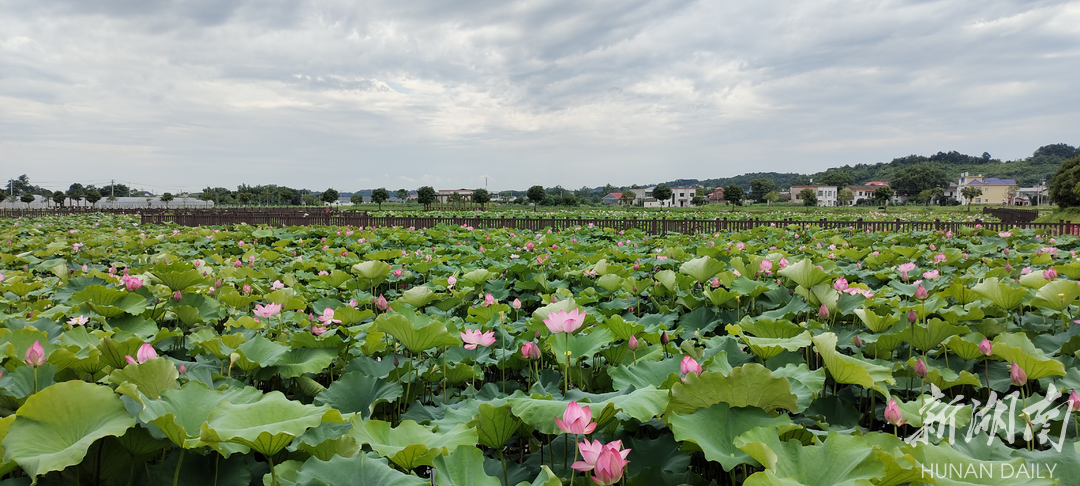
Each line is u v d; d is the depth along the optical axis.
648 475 2.24
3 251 10.25
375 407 3.18
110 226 21.95
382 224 25.42
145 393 2.40
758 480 1.66
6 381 2.49
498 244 13.57
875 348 3.76
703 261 5.76
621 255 9.41
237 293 4.95
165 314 4.69
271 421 2.08
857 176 197.50
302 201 107.56
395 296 6.79
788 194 152.62
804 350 3.93
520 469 2.45
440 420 2.71
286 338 4.20
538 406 2.30
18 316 4.29
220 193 101.00
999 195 122.00
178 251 10.89
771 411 2.39
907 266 6.25
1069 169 47.66
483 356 4.01
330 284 6.60
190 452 2.19
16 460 1.72
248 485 2.13
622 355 3.72
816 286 4.70
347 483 1.95
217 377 3.11
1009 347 2.94
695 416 2.27
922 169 133.25
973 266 7.83
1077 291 4.11
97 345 3.17
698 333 4.31
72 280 5.50
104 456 2.02
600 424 2.44
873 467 1.81
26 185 105.06
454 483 1.97
